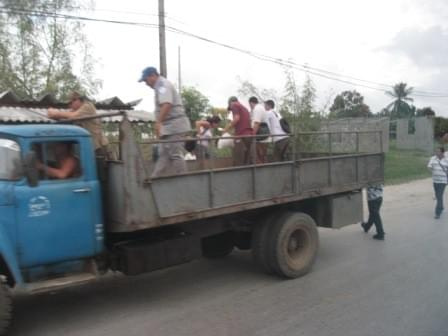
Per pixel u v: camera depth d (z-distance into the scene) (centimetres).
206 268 745
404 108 7138
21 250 485
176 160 611
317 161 728
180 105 651
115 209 538
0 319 469
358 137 847
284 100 1858
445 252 808
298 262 690
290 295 609
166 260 581
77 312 564
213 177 595
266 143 823
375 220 919
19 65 1944
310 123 1823
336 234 972
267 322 520
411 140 3778
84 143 530
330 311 547
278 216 688
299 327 503
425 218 1135
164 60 1678
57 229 507
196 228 636
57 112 601
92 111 595
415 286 629
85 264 543
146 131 1404
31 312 567
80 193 523
